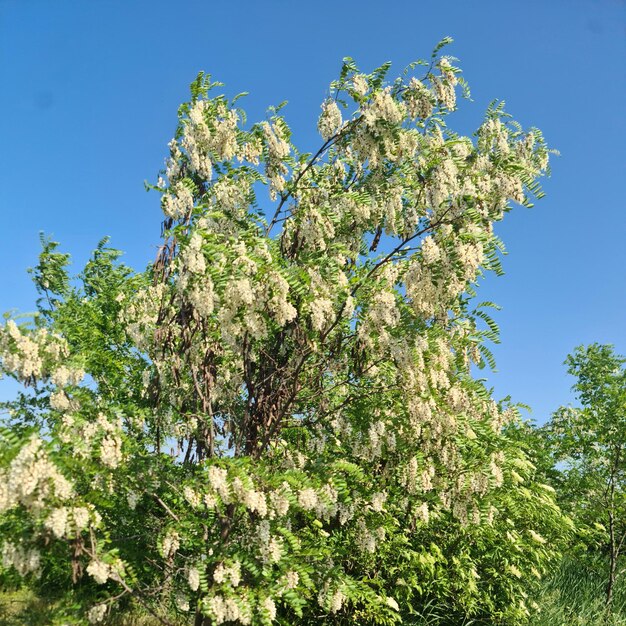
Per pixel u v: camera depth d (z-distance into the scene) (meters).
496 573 8.48
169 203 5.61
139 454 5.14
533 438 11.12
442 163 5.29
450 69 5.69
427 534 8.18
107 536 4.62
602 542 11.81
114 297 8.53
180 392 6.20
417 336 5.37
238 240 5.38
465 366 6.36
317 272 5.41
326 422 6.16
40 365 4.89
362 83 5.42
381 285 5.48
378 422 5.64
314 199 6.25
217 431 6.34
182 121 5.83
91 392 5.41
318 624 6.96
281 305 4.84
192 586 4.51
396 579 7.32
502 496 7.48
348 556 6.95
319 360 6.09
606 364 10.36
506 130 6.32
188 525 5.02
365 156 5.64
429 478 5.71
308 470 5.49
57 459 4.00
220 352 6.03
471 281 5.41
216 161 5.93
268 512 4.82
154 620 6.55
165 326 5.93
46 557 4.79
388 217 5.73
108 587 6.48
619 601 10.32
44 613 5.97
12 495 3.74
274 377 6.14
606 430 9.72
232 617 4.46
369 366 6.04
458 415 5.72
